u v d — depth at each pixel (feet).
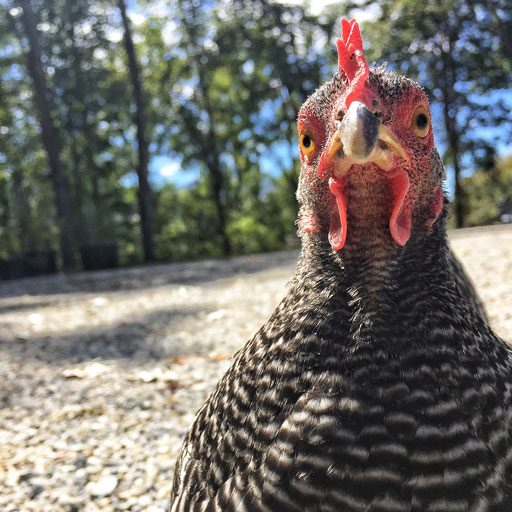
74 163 9.78
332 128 0.62
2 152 9.87
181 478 0.72
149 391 1.68
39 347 2.34
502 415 0.59
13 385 1.83
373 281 0.61
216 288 3.52
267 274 3.91
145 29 9.51
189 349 2.09
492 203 10.30
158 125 10.43
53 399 1.68
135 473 1.24
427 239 0.64
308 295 0.64
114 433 1.43
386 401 0.57
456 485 0.55
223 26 9.30
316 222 0.66
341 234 0.61
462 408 0.57
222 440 0.65
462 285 1.19
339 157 0.60
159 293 3.59
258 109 10.16
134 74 8.16
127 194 11.21
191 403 1.57
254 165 11.50
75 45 8.86
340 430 0.57
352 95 0.59
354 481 0.56
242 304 2.79
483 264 3.02
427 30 9.09
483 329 0.66
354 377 0.58
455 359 0.59
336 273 0.63
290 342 0.63
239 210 12.02
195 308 2.84
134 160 11.18
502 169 10.72
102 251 7.36
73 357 2.14
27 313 3.27
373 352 0.59
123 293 3.84
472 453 0.56
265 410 0.62
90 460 1.30
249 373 0.65
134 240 10.73
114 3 8.53
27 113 9.71
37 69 7.41
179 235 10.95
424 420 0.56
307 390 0.60
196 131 10.43
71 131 9.55
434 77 9.46
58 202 7.61
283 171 11.19
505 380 0.62
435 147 0.66
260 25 9.18
